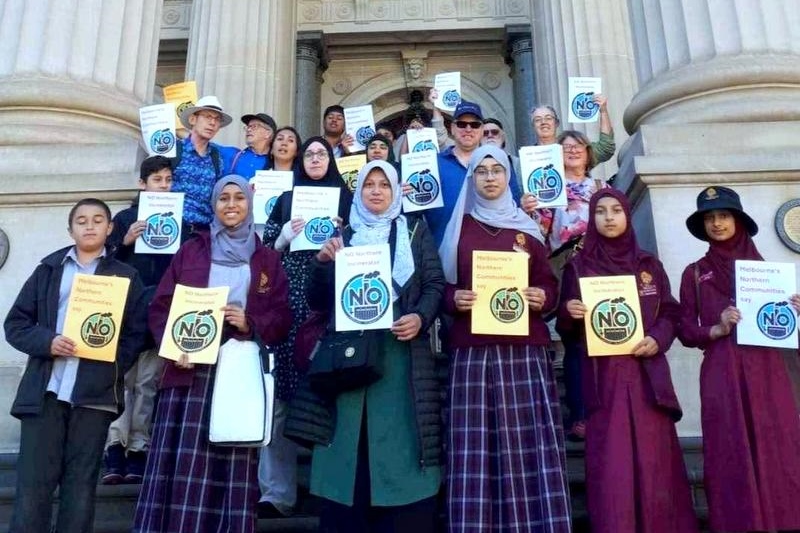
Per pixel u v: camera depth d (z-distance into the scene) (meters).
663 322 3.65
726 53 5.62
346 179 6.43
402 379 3.55
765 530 3.25
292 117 11.70
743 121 5.41
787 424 3.46
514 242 3.77
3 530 4.18
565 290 3.87
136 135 6.43
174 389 3.55
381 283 3.51
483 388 3.49
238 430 3.39
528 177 5.20
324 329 3.80
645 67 6.17
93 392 3.66
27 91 6.03
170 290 3.74
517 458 3.37
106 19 6.59
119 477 4.54
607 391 3.55
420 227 3.85
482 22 15.01
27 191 5.67
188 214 5.27
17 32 6.31
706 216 3.86
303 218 4.87
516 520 3.27
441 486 3.90
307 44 14.96
